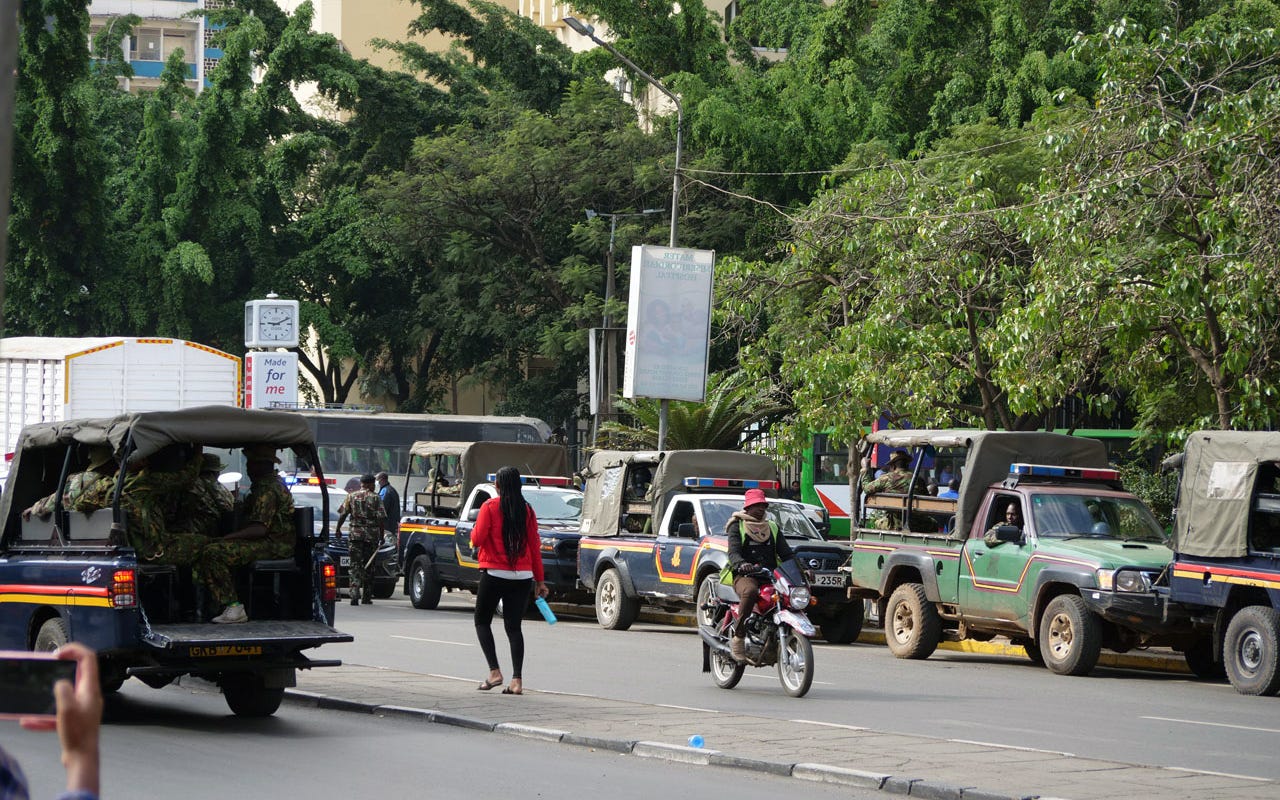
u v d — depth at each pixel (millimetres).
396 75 136625
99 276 125625
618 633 54156
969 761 24469
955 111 97875
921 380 59531
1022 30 96750
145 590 31250
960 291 60469
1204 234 48188
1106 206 48406
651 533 56188
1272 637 36531
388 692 33906
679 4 120375
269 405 99375
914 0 103375
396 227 121375
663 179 109500
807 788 22969
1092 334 50281
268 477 32219
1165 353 53719
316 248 133375
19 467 32562
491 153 117375
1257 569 37531
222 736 28312
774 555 36000
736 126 104188
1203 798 21188
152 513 30531
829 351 62000
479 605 33906
